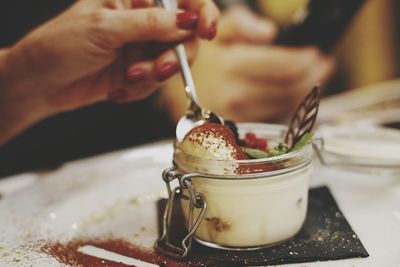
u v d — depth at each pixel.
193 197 0.39
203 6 0.53
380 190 0.50
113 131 0.91
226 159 0.40
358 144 0.54
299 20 0.97
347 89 1.09
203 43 0.90
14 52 0.56
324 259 0.40
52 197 0.51
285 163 0.40
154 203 0.51
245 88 0.96
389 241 0.42
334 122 0.71
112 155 0.60
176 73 0.56
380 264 0.39
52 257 0.42
